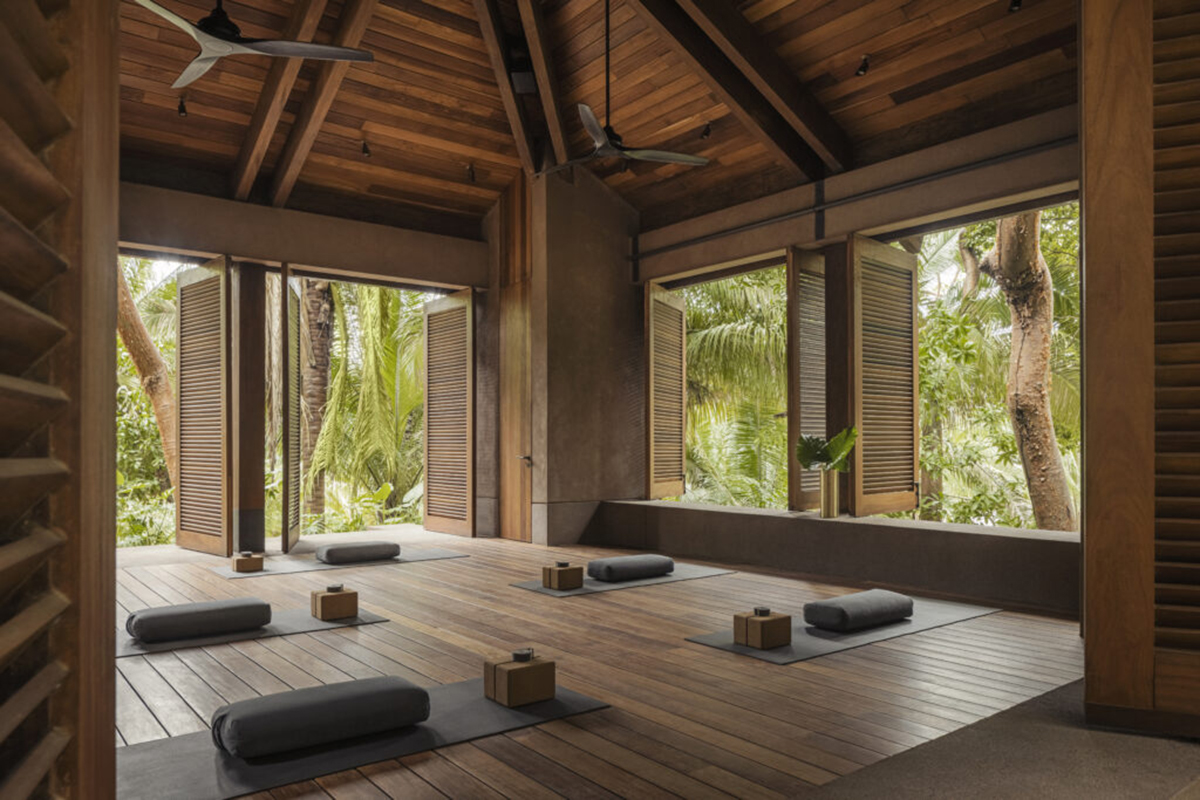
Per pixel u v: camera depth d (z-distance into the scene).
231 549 7.14
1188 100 2.73
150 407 12.10
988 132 5.53
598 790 2.42
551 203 7.81
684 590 5.54
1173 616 2.73
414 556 7.10
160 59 6.10
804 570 6.21
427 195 8.18
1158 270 2.75
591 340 8.08
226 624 4.29
